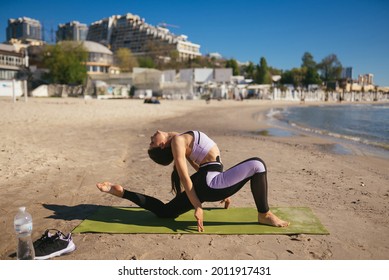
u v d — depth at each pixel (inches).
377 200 204.4
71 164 291.7
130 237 147.1
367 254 133.0
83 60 2650.1
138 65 4121.6
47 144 386.9
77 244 140.6
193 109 1459.2
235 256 130.2
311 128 776.9
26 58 2583.7
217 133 598.2
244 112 1382.9
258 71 4328.3
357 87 5275.6
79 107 1105.4
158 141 157.6
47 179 241.9
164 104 1712.6
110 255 131.3
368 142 527.5
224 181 149.2
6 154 313.3
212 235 149.1
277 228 155.1
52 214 175.3
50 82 2481.5
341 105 3016.7
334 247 138.3
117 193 160.2
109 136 490.6
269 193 214.8
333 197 208.5
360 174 279.6
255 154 364.8
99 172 268.8
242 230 152.6
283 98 3489.2
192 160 162.7
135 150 376.5
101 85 2386.8
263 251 134.2
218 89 2869.1
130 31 7313.0
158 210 164.7
